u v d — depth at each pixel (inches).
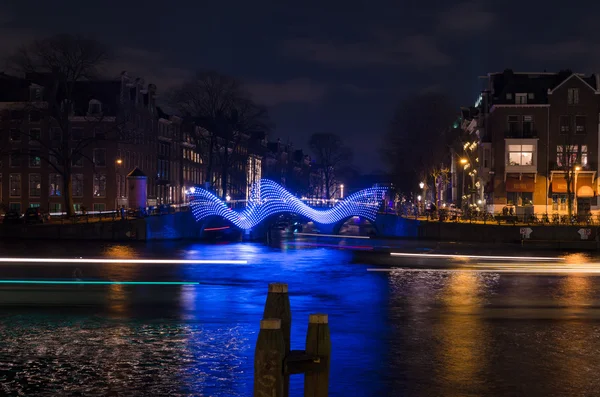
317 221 3321.9
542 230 2541.8
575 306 1142.3
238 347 816.3
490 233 2605.8
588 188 2940.5
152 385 671.8
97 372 712.4
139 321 984.3
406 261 1972.2
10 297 1214.9
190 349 806.5
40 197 3314.5
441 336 889.5
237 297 1242.0
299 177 6560.0
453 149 3914.9
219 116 3287.4
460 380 692.7
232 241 2918.3
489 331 920.9
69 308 1099.3
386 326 959.0
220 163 3479.3
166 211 2913.4
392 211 3548.2
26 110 2684.5
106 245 2412.6
